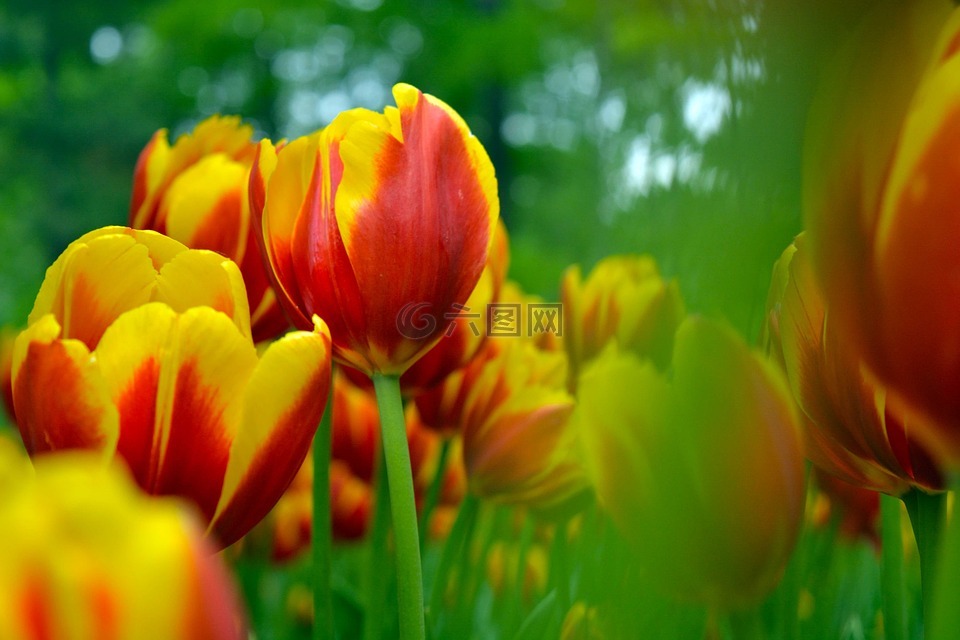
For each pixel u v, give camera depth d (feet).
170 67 27.14
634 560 0.74
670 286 0.74
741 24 0.67
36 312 0.86
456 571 1.59
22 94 21.21
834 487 1.24
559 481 1.30
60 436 0.78
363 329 0.92
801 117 0.65
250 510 0.82
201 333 0.80
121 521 0.46
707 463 0.67
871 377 0.64
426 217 0.93
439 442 1.78
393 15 19.94
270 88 24.79
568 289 1.38
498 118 19.81
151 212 1.22
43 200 27.71
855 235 0.62
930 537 0.77
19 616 0.45
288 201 0.96
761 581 0.68
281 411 0.81
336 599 1.52
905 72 0.60
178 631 0.48
